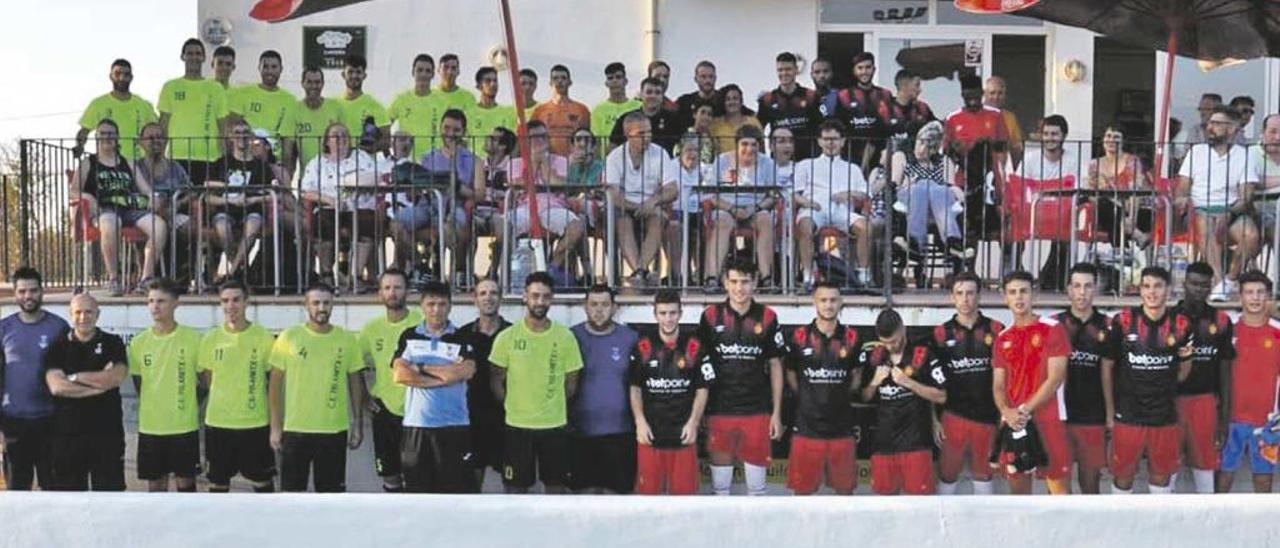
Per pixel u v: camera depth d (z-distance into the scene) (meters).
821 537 5.22
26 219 8.41
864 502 5.26
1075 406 7.24
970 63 11.02
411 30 10.91
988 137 8.90
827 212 8.37
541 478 7.16
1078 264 7.25
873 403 7.19
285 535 5.28
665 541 5.23
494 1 10.88
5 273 8.70
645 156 8.30
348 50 10.91
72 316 7.21
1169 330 7.00
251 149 8.59
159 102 9.12
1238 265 8.08
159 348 7.27
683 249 7.87
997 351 7.02
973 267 8.74
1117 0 8.73
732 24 10.79
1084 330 7.19
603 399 7.20
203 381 7.48
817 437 7.09
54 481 7.27
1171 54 8.55
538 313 7.05
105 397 7.24
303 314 7.74
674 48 10.81
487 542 5.25
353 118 9.30
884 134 8.98
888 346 7.03
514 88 7.91
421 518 5.27
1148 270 7.07
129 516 5.30
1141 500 5.27
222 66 9.20
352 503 5.29
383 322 7.43
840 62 10.99
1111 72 11.00
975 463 7.18
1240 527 5.20
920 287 8.45
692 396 7.09
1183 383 7.20
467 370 6.94
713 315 7.16
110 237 8.16
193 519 5.30
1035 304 7.57
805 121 9.05
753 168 8.17
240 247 8.23
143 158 8.63
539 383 7.05
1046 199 8.19
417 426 6.98
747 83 10.81
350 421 7.66
